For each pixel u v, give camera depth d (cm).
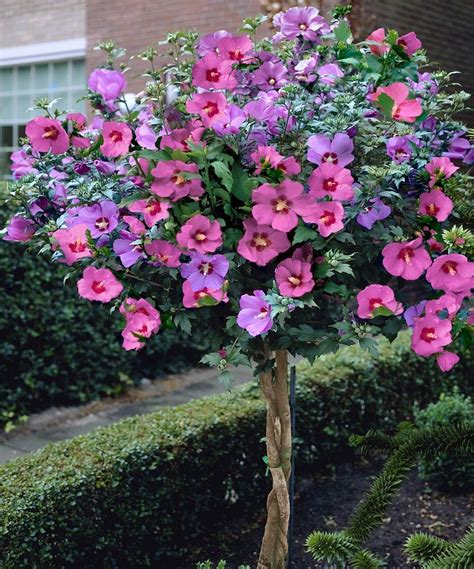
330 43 213
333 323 187
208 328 180
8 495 243
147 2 675
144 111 202
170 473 281
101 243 173
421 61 198
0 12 816
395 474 204
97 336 495
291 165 165
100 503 260
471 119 234
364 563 176
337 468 358
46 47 788
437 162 177
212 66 172
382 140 177
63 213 190
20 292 464
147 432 289
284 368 211
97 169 182
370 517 197
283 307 155
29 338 471
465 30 554
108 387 499
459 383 404
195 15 647
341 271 161
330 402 347
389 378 373
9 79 827
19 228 190
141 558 276
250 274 178
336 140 167
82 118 189
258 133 174
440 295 173
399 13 499
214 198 165
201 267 162
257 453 312
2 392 461
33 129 174
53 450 276
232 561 286
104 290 167
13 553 235
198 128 171
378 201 171
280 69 193
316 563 278
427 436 210
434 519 304
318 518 312
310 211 160
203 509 296
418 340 161
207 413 307
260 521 313
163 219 166
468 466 318
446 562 161
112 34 700
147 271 174
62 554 249
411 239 184
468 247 164
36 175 185
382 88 173
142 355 533
